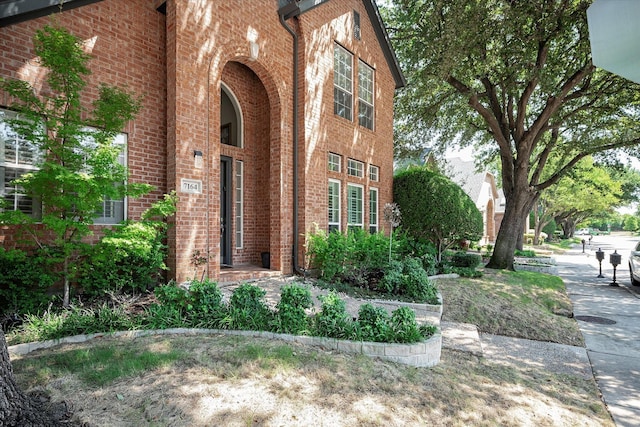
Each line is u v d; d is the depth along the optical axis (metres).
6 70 5.17
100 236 6.11
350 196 11.20
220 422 2.72
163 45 7.04
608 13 1.64
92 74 6.03
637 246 12.69
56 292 5.55
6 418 2.42
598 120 14.53
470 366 4.88
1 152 5.31
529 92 13.16
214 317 4.96
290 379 3.51
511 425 3.44
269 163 9.29
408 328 4.73
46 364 3.50
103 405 2.82
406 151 17.59
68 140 4.89
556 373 5.16
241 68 9.34
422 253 11.94
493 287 9.91
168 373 3.39
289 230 8.84
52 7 5.43
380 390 3.60
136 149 6.58
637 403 4.30
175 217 6.52
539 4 10.19
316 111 9.45
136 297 5.62
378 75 12.52
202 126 6.97
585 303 9.80
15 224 4.90
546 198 32.03
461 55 10.67
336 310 4.87
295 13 8.59
